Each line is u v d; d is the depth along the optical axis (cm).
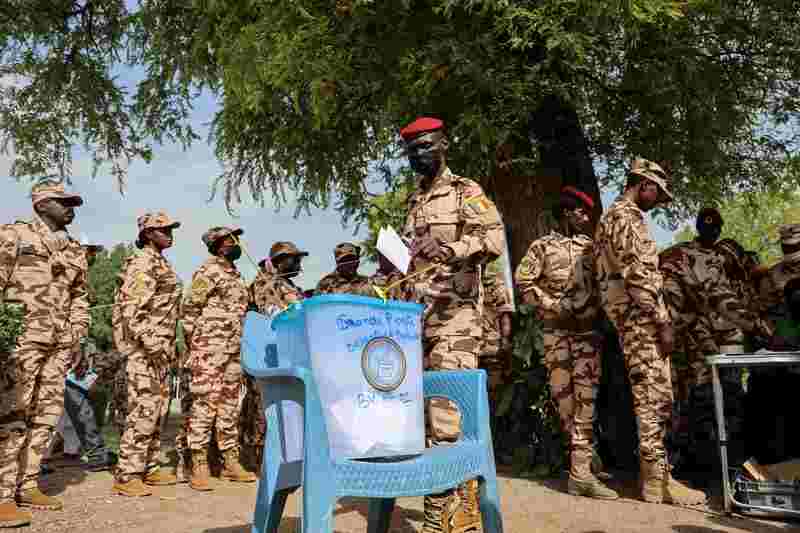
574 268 525
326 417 235
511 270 715
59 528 435
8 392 465
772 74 695
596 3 509
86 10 1052
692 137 719
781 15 647
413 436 255
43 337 509
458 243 334
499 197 727
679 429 576
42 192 535
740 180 819
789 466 432
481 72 566
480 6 573
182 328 622
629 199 488
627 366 489
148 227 597
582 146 696
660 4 518
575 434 506
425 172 378
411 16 604
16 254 501
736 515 432
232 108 714
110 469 722
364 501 476
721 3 599
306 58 585
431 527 298
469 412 289
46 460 695
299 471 259
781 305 645
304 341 244
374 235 816
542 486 532
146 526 430
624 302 483
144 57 920
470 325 362
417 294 362
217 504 505
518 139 683
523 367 608
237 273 647
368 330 249
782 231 639
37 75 1051
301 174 840
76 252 560
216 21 732
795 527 402
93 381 758
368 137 794
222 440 622
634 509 450
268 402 283
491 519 278
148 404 573
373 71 615
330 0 607
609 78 716
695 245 592
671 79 647
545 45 561
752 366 491
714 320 570
